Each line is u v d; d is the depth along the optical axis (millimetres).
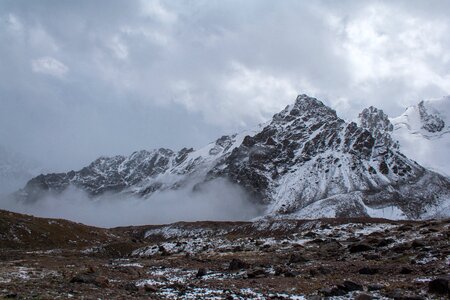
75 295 32031
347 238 76312
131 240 131625
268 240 85875
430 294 31781
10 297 29875
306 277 43469
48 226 113312
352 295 33312
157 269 59094
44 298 29922
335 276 42969
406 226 75938
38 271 49531
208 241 98188
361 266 47500
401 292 32531
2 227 101500
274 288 37688
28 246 98688
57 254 91312
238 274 49438
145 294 34625
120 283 41375
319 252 63031
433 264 43281
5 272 46250
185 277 49250
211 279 46062
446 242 53719
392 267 44812
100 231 131875
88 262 72688
